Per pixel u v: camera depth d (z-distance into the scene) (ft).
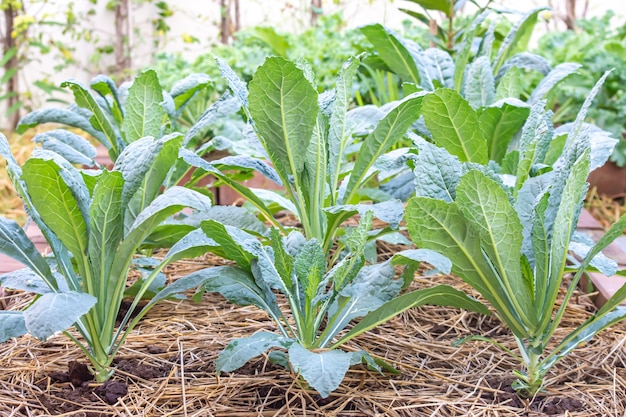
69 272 4.50
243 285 4.73
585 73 10.20
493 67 8.20
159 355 4.83
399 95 10.19
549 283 4.31
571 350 4.83
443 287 4.36
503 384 4.56
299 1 16.24
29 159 3.83
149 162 4.35
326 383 3.70
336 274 4.33
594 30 12.27
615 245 7.06
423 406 4.26
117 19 16.12
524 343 4.69
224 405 4.24
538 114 5.19
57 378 4.54
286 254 4.37
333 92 5.64
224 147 6.78
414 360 4.90
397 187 6.68
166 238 5.44
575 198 4.01
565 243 4.13
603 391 4.50
